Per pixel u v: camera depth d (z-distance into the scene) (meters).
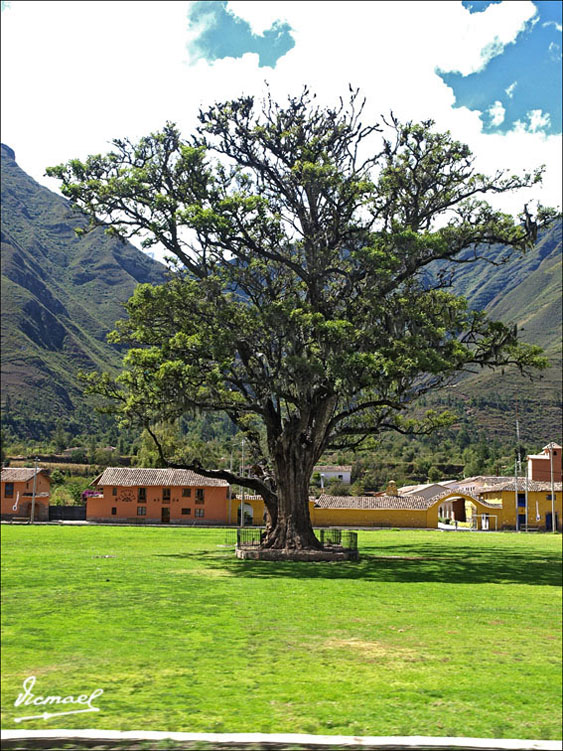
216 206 32.91
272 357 32.38
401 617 17.05
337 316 33.34
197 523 80.81
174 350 32.09
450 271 35.75
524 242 34.34
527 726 9.13
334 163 34.81
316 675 11.51
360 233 33.88
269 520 36.94
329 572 28.16
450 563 33.81
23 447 139.50
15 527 68.19
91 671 11.61
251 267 35.59
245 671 11.70
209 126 35.62
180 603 18.81
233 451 93.50
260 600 19.56
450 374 30.62
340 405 35.50
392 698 10.27
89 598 19.56
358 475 133.25
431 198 35.56
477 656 12.90
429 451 149.38
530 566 32.50
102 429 183.12
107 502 81.62
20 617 16.42
